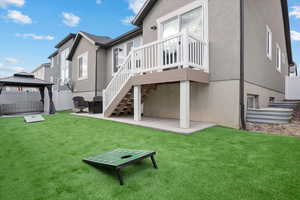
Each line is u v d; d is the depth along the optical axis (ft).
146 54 18.76
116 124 18.44
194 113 19.01
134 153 8.30
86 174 7.40
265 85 23.99
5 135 14.55
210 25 17.67
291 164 7.95
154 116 23.81
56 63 58.49
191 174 7.20
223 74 16.75
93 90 36.35
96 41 35.70
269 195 5.67
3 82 27.53
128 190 6.13
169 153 9.70
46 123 19.97
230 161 8.43
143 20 25.07
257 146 10.58
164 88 22.59
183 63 14.76
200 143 11.41
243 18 16.06
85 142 12.25
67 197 5.78
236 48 15.88
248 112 17.78
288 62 45.91
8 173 7.57
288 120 16.06
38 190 6.21
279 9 32.27
